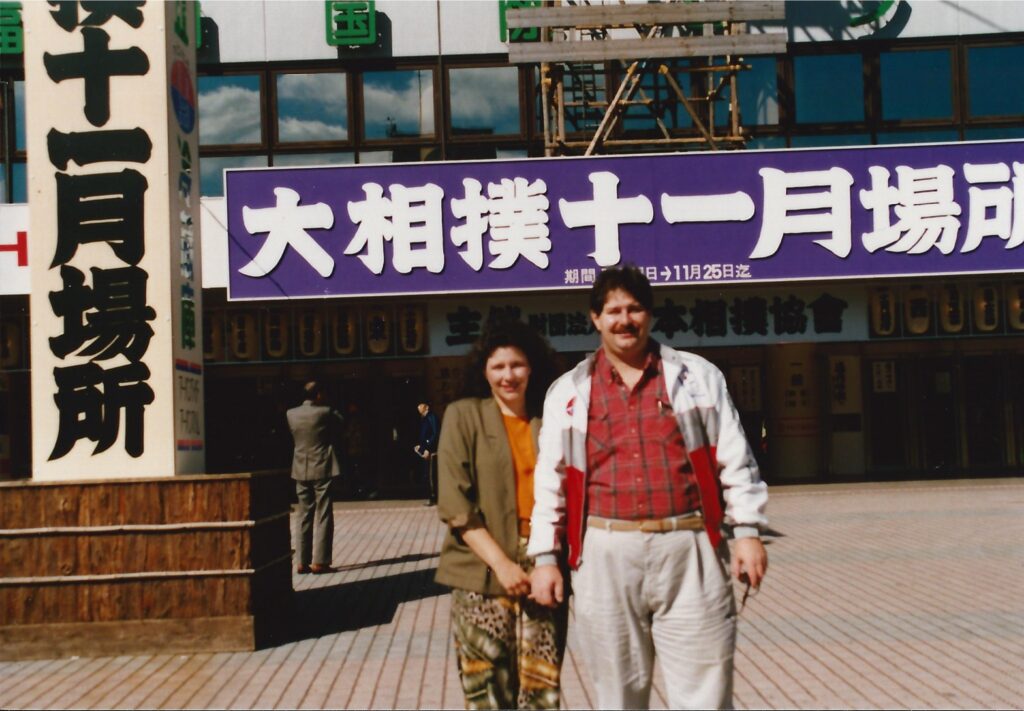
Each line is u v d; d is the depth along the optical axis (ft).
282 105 53.06
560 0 49.01
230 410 55.26
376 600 26.02
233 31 52.90
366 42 52.34
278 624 22.18
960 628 20.95
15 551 20.39
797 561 30.12
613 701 10.91
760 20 50.11
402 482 55.98
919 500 45.85
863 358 58.23
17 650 20.12
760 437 57.62
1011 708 15.49
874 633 20.75
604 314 10.95
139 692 17.49
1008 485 51.78
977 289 52.42
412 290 46.14
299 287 46.21
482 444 12.20
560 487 11.30
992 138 53.98
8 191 51.03
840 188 46.01
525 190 45.98
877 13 53.16
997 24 53.72
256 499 21.18
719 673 10.66
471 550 12.18
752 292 49.62
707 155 46.01
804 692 16.69
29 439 55.16
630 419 10.89
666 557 10.67
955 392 58.03
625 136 51.83
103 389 21.13
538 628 12.14
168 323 21.20
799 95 53.83
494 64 53.36
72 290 21.25
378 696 16.94
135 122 21.34
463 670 12.21
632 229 45.88
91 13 21.43
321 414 30.78
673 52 45.85
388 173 46.19
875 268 46.14
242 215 46.16
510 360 12.26
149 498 20.63
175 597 20.45
